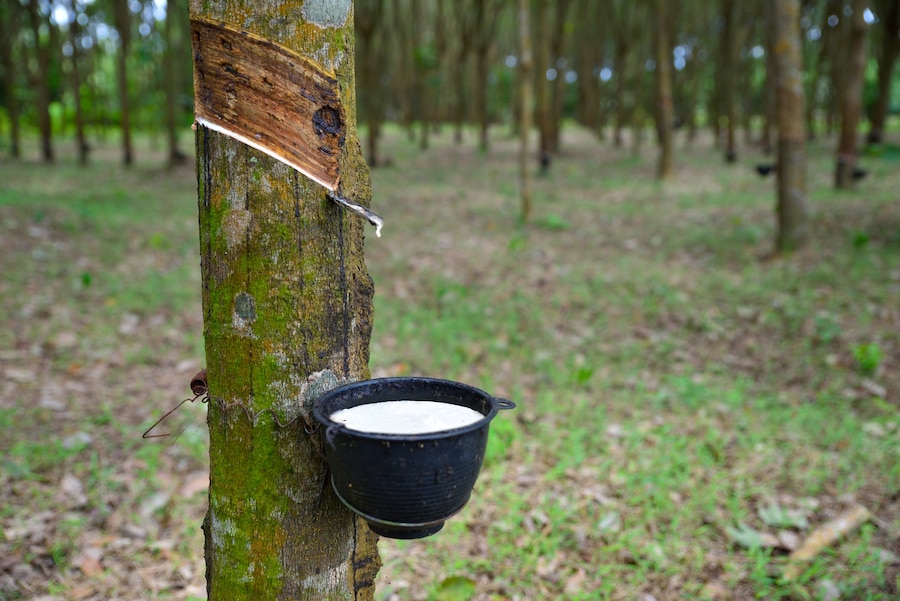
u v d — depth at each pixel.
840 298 5.70
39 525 2.96
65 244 7.60
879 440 3.67
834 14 17.98
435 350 5.03
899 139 17.78
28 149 17.97
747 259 7.10
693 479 3.37
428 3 26.55
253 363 1.43
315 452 1.48
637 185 12.69
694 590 2.65
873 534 2.96
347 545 1.57
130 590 2.65
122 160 15.93
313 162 1.41
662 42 12.87
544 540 2.92
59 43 16.84
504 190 12.54
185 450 3.65
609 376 4.64
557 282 6.66
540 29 14.39
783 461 3.51
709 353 4.98
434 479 1.31
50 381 4.43
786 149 6.89
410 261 7.50
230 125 1.38
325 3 1.38
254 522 1.48
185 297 6.11
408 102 22.81
